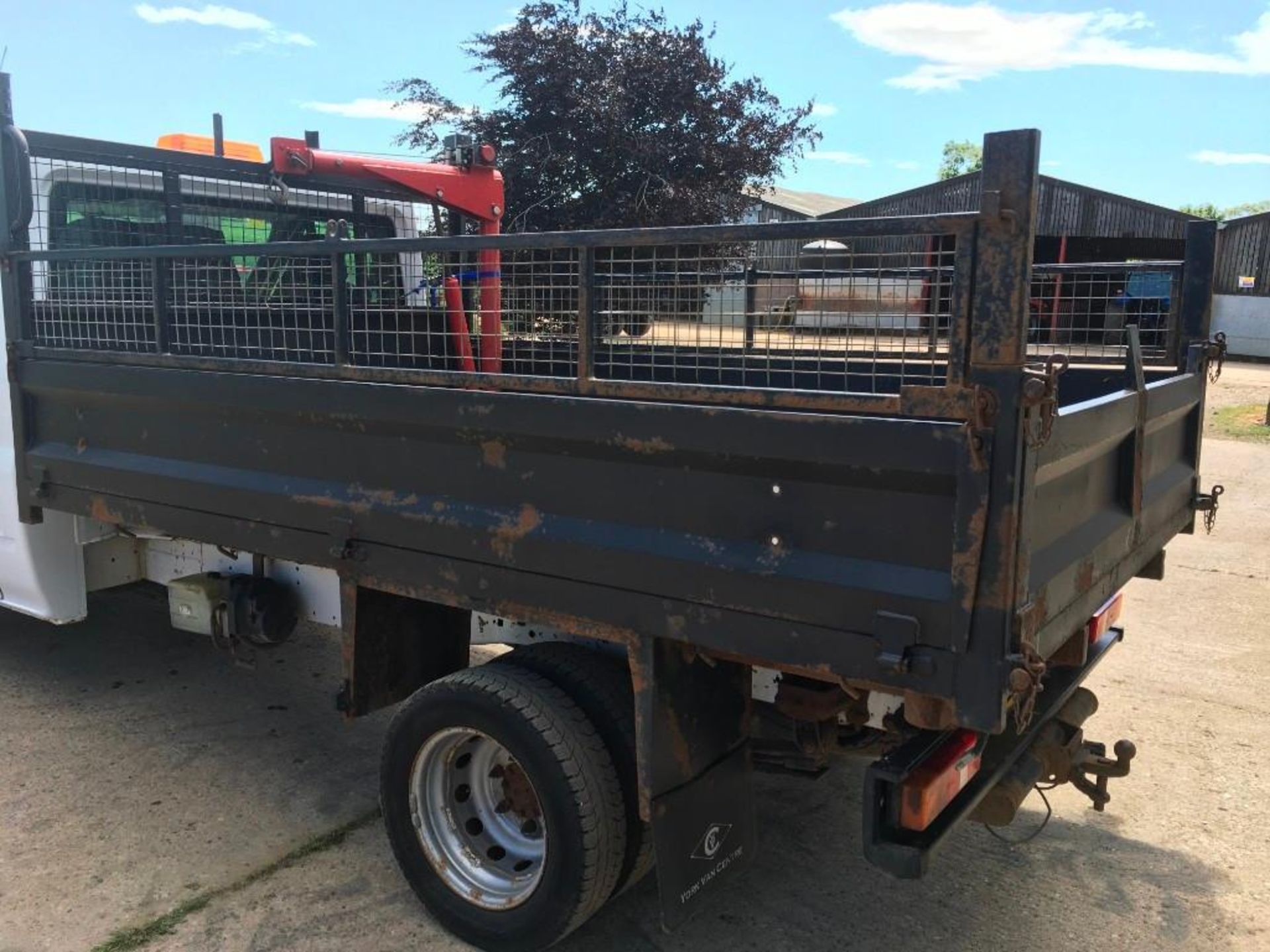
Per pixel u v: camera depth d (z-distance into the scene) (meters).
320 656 5.34
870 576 2.09
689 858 2.59
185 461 3.39
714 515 2.30
